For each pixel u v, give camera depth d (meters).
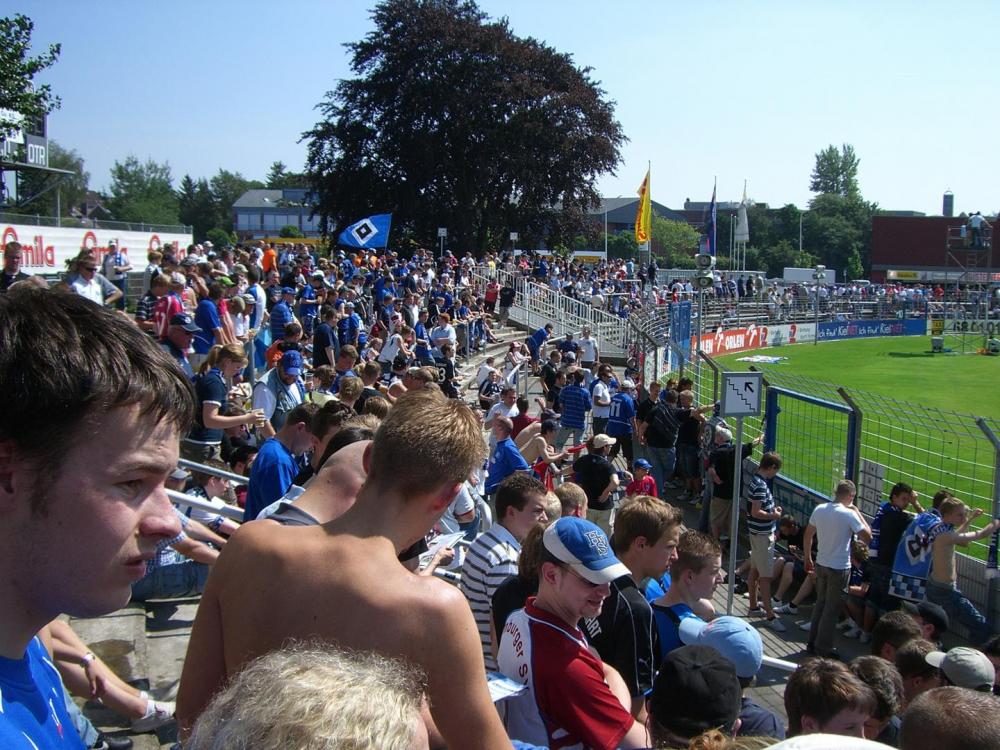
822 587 9.21
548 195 57.06
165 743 4.39
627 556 4.82
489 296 34.34
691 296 47.56
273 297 19.25
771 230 112.00
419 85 52.94
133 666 5.12
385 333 20.25
